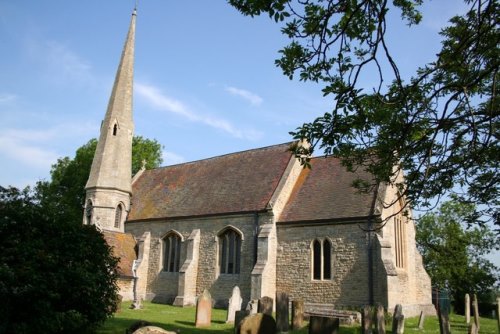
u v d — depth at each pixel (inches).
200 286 1163.3
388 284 863.1
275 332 510.3
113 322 698.2
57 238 505.0
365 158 422.9
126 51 1611.7
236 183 1252.5
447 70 356.5
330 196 1051.3
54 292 466.3
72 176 2001.7
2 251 462.0
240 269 1095.6
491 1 278.7
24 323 442.9
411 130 371.2
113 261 566.9
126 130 1512.1
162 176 1531.7
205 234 1195.9
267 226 1066.7
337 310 877.2
